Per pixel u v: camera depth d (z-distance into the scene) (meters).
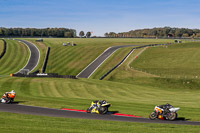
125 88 54.78
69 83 56.91
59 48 130.12
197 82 66.81
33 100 31.81
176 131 16.36
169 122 20.27
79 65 99.50
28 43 152.25
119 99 39.56
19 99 32.34
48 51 123.12
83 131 15.86
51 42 162.25
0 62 106.94
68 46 135.25
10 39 179.50
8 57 114.62
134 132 15.84
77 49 125.94
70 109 25.78
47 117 20.95
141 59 100.81
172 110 20.95
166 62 94.44
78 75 87.06
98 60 105.12
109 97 42.31
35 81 58.28
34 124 17.78
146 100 38.72
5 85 51.03
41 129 16.17
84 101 32.91
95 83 59.44
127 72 83.69
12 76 68.00
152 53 109.88
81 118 21.30
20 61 108.69
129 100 38.22
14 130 15.71
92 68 94.38
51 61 106.88
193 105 32.34
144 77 76.12
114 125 18.11
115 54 112.44
